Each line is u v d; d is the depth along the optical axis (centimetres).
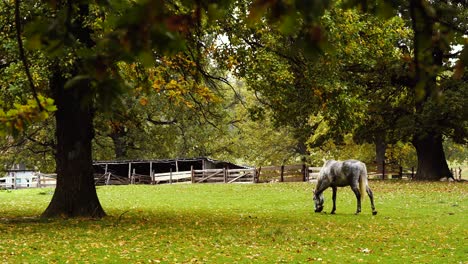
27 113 277
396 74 3069
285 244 1308
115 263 1067
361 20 1855
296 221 1764
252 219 1831
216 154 6172
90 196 1847
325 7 148
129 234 1459
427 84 193
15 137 289
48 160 5181
